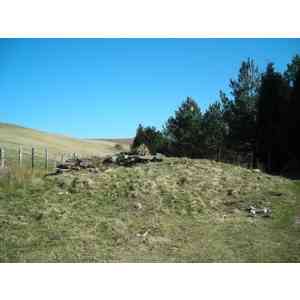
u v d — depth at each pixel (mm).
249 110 36938
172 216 14508
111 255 10648
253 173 20359
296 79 31641
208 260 10516
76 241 11562
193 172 19328
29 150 39594
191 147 41875
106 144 93750
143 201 15672
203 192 17078
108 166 20484
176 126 42719
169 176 18438
